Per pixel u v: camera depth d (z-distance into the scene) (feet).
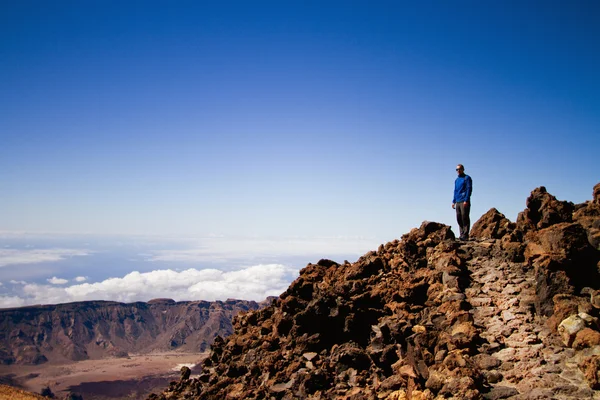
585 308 56.34
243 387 75.97
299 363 72.59
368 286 83.51
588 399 45.11
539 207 83.82
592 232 70.13
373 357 66.08
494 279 72.90
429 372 56.75
